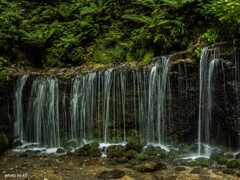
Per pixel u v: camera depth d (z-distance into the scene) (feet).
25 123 22.70
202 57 17.35
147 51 23.59
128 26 29.43
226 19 17.28
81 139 21.16
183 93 18.28
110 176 12.44
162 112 19.25
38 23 34.78
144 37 24.50
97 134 21.40
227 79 16.08
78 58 28.91
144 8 29.12
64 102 22.20
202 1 21.90
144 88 19.99
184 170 13.10
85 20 31.99
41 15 36.19
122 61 25.62
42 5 37.76
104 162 15.34
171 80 18.72
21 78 23.17
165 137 19.25
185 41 21.40
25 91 22.94
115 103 20.89
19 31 29.04
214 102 16.79
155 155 15.97
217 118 16.79
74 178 12.42
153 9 26.32
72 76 22.67
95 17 32.07
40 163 15.48
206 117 17.31
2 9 31.94
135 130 20.48
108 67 23.72
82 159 16.17
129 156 15.69
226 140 16.53
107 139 21.11
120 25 30.22
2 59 26.25
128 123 20.62
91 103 21.59
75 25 32.81
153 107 19.63
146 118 19.98
